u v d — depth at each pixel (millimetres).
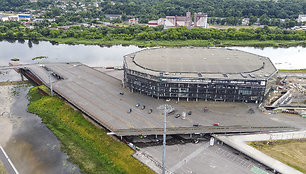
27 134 158000
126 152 136750
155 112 168125
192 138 149375
